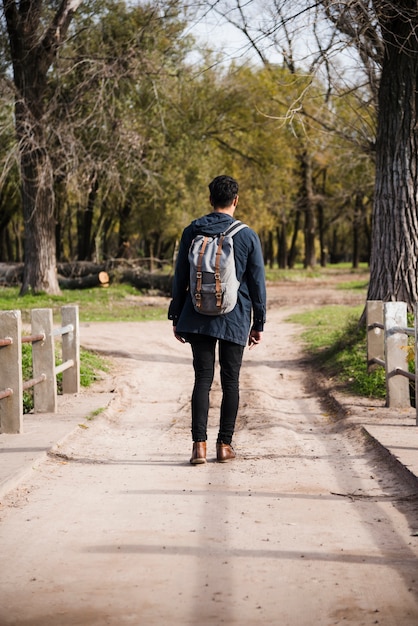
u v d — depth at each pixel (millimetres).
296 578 3779
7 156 24188
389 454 6297
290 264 67375
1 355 7309
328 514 4926
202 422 6430
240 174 41938
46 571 3924
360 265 74438
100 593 3623
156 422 8734
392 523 4711
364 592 3594
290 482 5801
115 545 4309
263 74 37750
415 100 12031
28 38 24344
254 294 6305
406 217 12070
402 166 12078
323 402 10102
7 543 4383
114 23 26984
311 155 43094
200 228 6230
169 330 18734
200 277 6059
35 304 24812
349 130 20000
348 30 11641
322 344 15023
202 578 3789
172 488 5617
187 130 36406
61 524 4727
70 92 26812
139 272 32562
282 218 56000
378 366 10383
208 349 6391
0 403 7324
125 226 39312
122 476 6023
